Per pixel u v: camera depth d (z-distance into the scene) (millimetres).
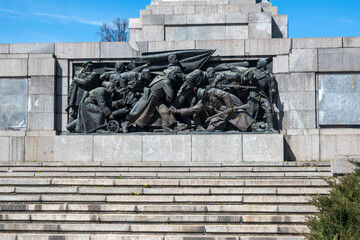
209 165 16125
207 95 17047
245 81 17219
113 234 11242
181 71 17516
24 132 18453
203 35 19281
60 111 18703
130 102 17859
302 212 11641
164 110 17516
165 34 19375
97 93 17719
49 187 13250
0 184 13703
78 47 18656
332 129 17625
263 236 10867
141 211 11977
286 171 15297
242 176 14703
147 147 17344
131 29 20375
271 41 18078
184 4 20250
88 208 12102
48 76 18547
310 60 17875
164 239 10828
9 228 11500
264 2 20641
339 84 17828
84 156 17578
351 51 17844
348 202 8758
